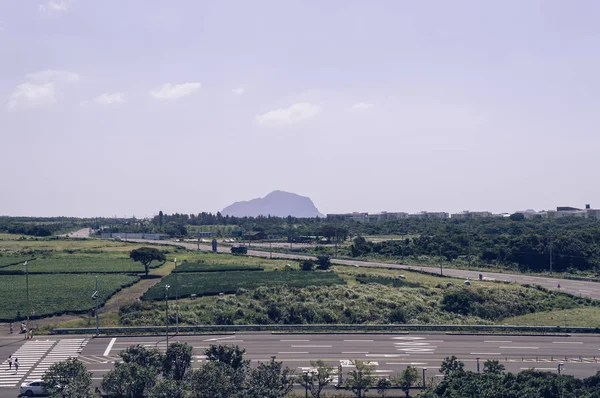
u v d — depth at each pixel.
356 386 62.50
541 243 165.75
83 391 53.38
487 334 88.19
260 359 74.50
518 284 130.75
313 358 75.44
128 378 56.00
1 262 160.25
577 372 70.56
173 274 141.25
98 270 147.00
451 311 107.69
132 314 96.94
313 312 98.81
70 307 104.00
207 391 53.66
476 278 141.25
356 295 111.06
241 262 165.62
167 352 62.94
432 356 76.88
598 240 170.50
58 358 75.06
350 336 86.44
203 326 88.94
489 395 53.34
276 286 117.38
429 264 168.88
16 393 63.38
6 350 78.81
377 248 192.75
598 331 89.38
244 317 97.75
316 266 153.00
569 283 137.62
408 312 102.62
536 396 52.62
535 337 86.88
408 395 64.06
